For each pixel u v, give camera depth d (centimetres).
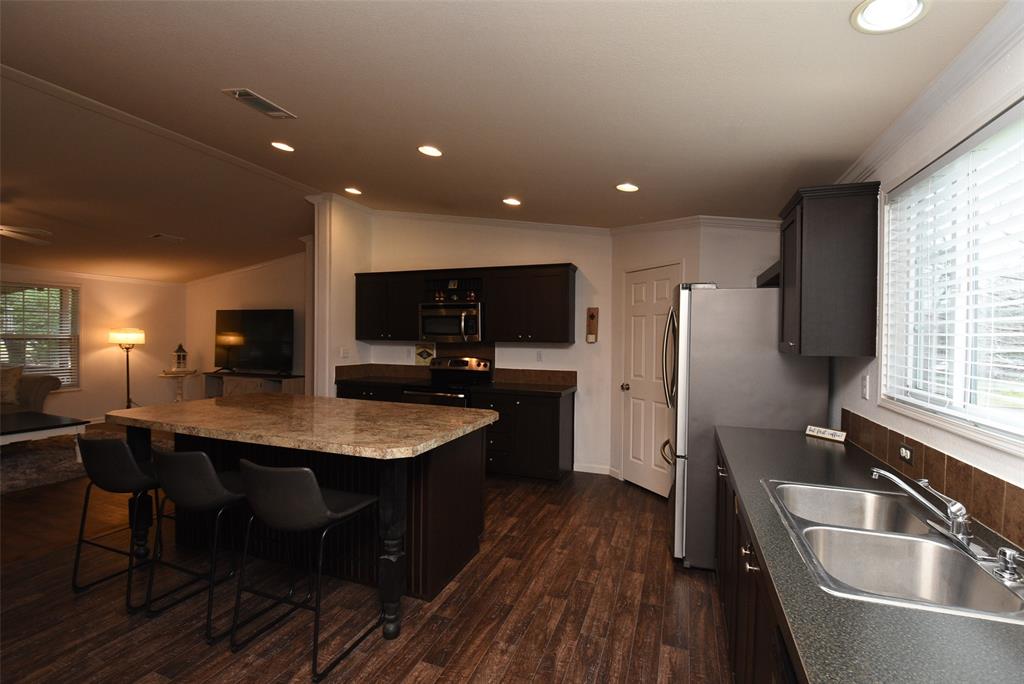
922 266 193
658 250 434
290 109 258
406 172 362
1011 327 141
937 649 86
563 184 345
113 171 386
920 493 174
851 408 253
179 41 202
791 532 135
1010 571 114
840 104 194
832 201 228
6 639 215
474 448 298
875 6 136
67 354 707
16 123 304
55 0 181
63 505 380
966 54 151
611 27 161
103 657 204
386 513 220
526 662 205
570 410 481
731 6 143
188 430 245
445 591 260
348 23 177
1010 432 137
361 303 526
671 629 229
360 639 214
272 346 705
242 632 222
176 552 301
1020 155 136
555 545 318
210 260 698
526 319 476
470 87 216
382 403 325
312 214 521
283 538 283
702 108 210
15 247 584
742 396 283
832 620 94
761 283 355
